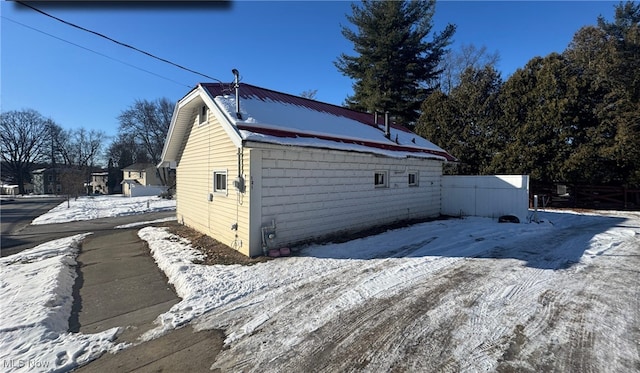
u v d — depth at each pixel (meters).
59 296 4.50
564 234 8.28
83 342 3.27
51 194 51.31
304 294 4.37
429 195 11.93
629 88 14.23
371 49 21.20
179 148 11.29
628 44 17.06
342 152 7.54
